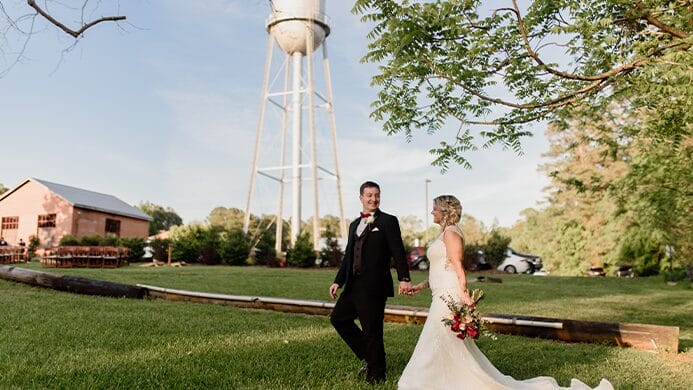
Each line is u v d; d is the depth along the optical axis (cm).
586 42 586
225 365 525
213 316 873
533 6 589
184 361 534
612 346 759
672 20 599
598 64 659
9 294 1059
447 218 477
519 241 5781
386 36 586
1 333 650
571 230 4184
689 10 573
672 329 732
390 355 611
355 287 499
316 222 3312
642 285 2106
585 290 1781
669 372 584
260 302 1006
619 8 609
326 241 3128
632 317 1099
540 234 4791
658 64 498
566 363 610
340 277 524
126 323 748
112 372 482
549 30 597
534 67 594
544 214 4691
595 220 3997
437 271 469
